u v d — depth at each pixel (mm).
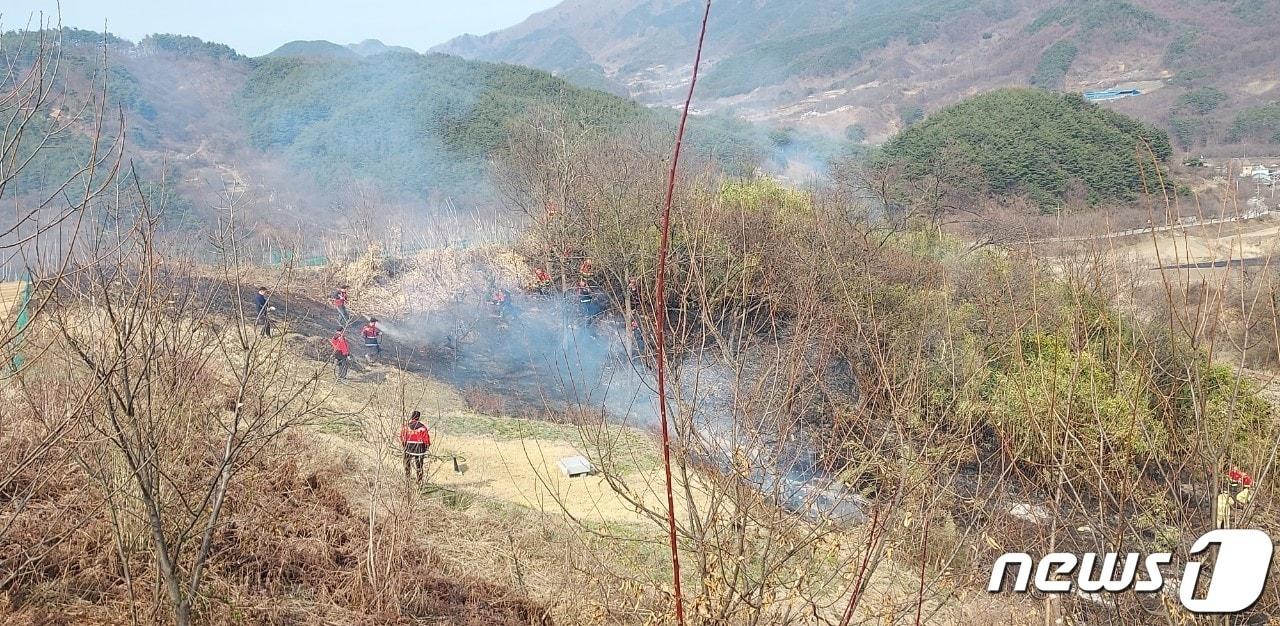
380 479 12742
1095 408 5625
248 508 9844
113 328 5758
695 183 21031
